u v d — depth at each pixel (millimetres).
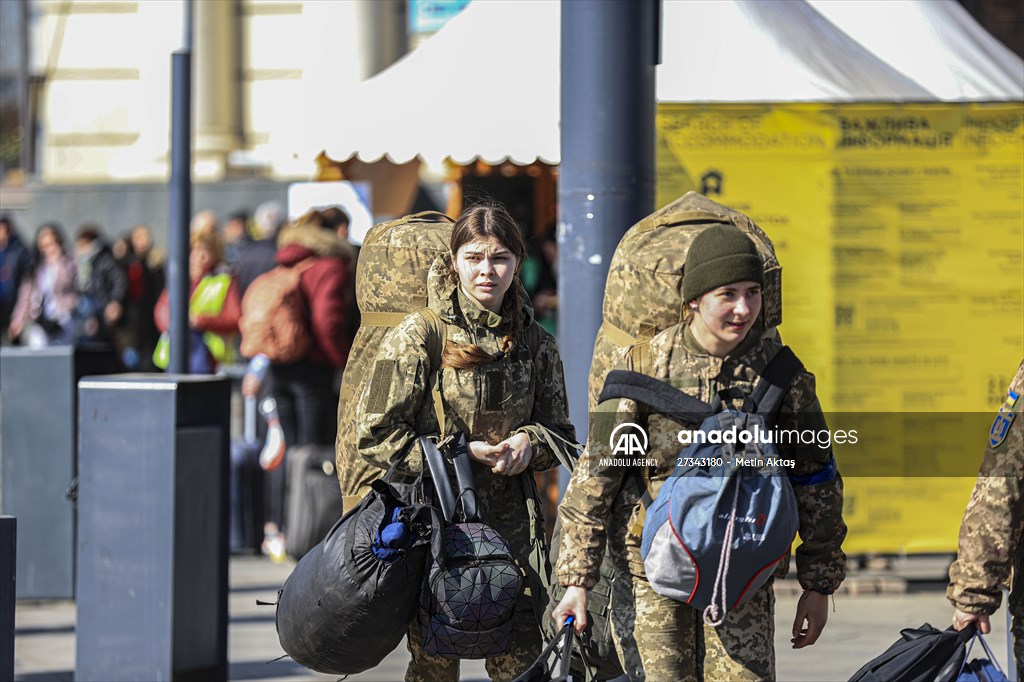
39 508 24766
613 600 12352
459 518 13531
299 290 29547
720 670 12055
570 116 15422
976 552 11961
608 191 15312
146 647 17438
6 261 56531
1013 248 24203
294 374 29672
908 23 23672
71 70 60531
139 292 49219
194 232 38906
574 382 15461
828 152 23859
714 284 11656
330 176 35938
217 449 17906
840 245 24094
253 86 57125
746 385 11984
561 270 15562
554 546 12898
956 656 12133
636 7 15320
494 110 25938
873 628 23375
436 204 50344
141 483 17516
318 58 52500
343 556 13273
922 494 24594
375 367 13734
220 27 57125
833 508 12281
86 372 25000
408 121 26297
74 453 24688
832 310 24219
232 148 57531
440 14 50344
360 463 15125
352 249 30094
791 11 23328
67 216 60031
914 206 24062
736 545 11570
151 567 17438
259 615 25250
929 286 24250
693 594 11766
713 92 22734
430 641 13273
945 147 24031
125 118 60250
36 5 61031
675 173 23531
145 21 59844
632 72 15336
